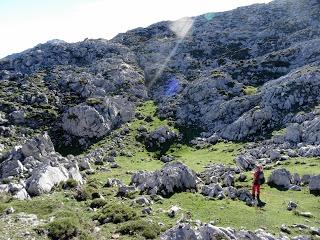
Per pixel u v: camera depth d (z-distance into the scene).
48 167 47.88
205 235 27.83
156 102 105.62
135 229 31.08
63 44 144.50
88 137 85.44
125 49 138.88
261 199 41.16
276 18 151.88
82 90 103.50
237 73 107.94
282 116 80.81
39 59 133.75
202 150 78.19
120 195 43.72
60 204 38.59
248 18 157.50
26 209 37.09
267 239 28.83
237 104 89.88
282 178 46.56
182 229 27.91
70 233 29.92
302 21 140.50
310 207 38.44
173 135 85.62
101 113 90.50
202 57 132.00
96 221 34.31
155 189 43.03
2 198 41.16
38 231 29.95
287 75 95.31
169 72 120.56
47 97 99.94
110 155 76.25
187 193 43.59
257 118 80.50
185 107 97.06
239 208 37.69
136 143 83.44
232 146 76.25
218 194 42.25
